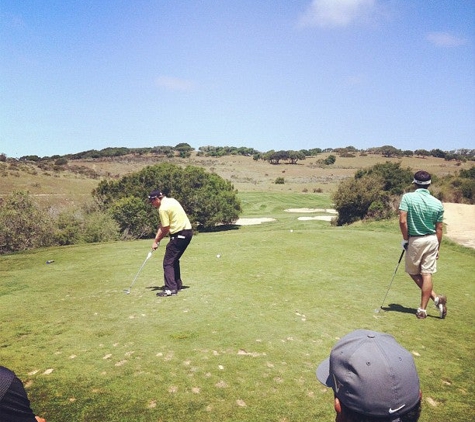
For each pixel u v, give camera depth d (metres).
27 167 66.44
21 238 22.25
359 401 1.63
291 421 3.46
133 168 104.62
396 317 6.05
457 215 20.23
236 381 4.09
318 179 100.38
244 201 61.84
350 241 12.75
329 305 6.54
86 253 12.12
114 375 4.21
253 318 5.87
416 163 116.25
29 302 6.82
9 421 1.75
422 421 3.51
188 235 7.09
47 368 4.38
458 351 4.91
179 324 5.64
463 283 8.23
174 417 3.50
